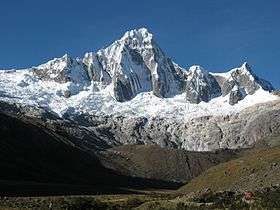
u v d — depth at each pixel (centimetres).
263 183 12581
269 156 14262
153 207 9344
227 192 10288
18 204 9969
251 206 8194
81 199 10569
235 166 14788
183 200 10044
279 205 8038
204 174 16050
